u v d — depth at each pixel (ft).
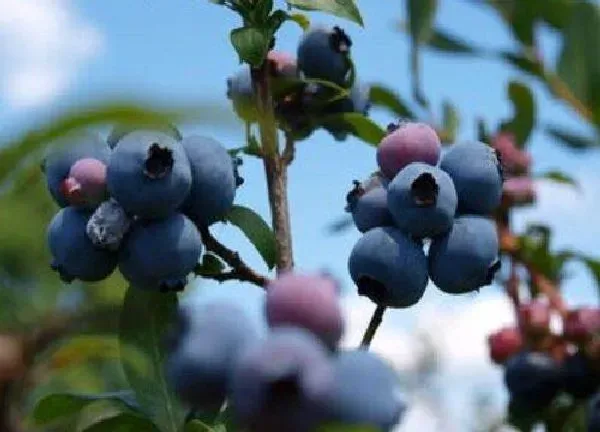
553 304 1.76
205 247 1.36
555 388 1.74
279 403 1.04
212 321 1.09
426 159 1.38
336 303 1.09
